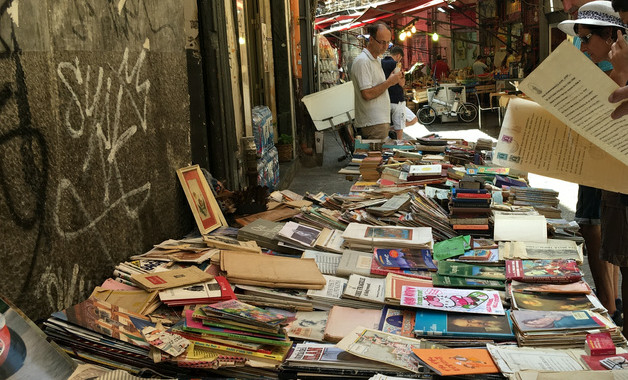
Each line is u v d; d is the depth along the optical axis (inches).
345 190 365.1
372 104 326.6
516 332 104.3
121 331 100.5
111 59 134.0
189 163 182.2
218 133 223.3
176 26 174.4
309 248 154.3
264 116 317.7
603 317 105.9
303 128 467.5
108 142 131.6
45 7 108.2
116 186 134.9
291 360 98.0
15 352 81.0
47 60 108.7
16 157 99.4
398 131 426.6
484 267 135.9
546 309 112.8
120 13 138.9
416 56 1358.3
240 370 98.0
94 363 96.5
